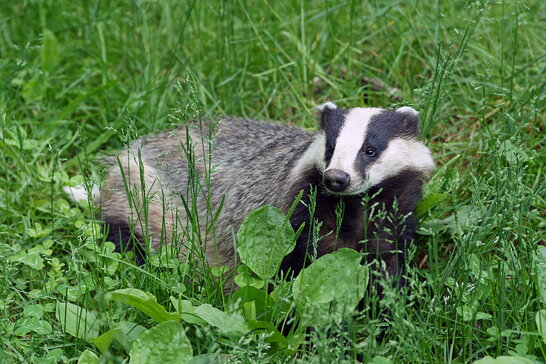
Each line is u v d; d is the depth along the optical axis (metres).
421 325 7.10
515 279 7.73
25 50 11.59
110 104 12.48
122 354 7.57
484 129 10.68
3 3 14.11
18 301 8.51
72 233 9.86
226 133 10.19
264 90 12.66
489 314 7.52
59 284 8.58
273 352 7.34
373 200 8.41
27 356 6.89
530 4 13.23
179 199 9.73
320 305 7.25
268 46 13.06
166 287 7.88
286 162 8.90
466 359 7.57
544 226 9.25
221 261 9.30
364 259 8.60
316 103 12.45
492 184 9.55
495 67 11.95
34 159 10.41
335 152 8.09
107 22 13.83
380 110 8.65
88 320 7.59
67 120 12.20
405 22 13.24
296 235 7.85
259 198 8.97
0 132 10.94
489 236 8.97
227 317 7.04
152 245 9.86
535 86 11.20
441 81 10.23
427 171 8.74
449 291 7.90
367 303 7.17
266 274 7.75
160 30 13.02
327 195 8.27
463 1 13.38
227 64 12.72
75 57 13.59
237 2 12.73
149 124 11.76
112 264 8.44
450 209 9.58
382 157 8.27
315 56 12.50
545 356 6.95
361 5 13.23
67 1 14.31
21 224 9.88
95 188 10.56
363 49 13.16
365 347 7.44
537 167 10.18
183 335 6.74
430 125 9.99
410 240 8.68
